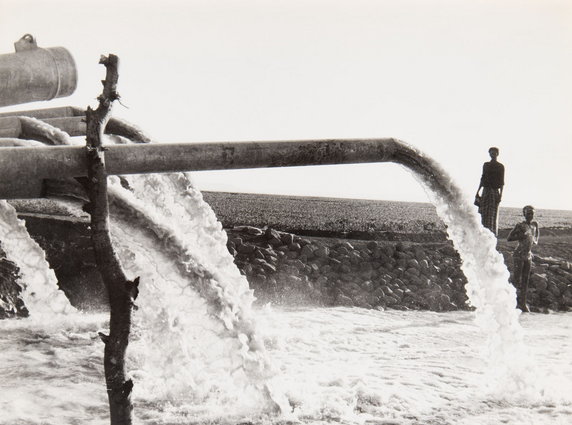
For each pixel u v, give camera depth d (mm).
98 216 3611
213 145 4402
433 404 6219
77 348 7547
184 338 6094
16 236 8281
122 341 3486
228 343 5586
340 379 6859
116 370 3465
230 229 16359
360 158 5352
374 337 9781
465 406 6199
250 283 13906
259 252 14945
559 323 13086
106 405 5746
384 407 6051
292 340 9039
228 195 43156
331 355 8258
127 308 3504
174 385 6074
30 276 8633
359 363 7844
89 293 12648
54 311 8773
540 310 14797
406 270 15414
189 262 5418
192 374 6090
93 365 6918
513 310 6953
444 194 6461
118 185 5312
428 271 15539
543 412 6117
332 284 14359
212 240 7262
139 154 4195
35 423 5223
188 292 5508
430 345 9352
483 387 6883
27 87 4457
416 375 7316
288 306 13148
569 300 15508
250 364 5613
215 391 6078
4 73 4332
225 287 5637
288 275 14336
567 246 20656
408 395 6441
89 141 3668
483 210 15352
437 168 6207
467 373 7523
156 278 6066
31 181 3789
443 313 13688
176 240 5355
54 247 13422
